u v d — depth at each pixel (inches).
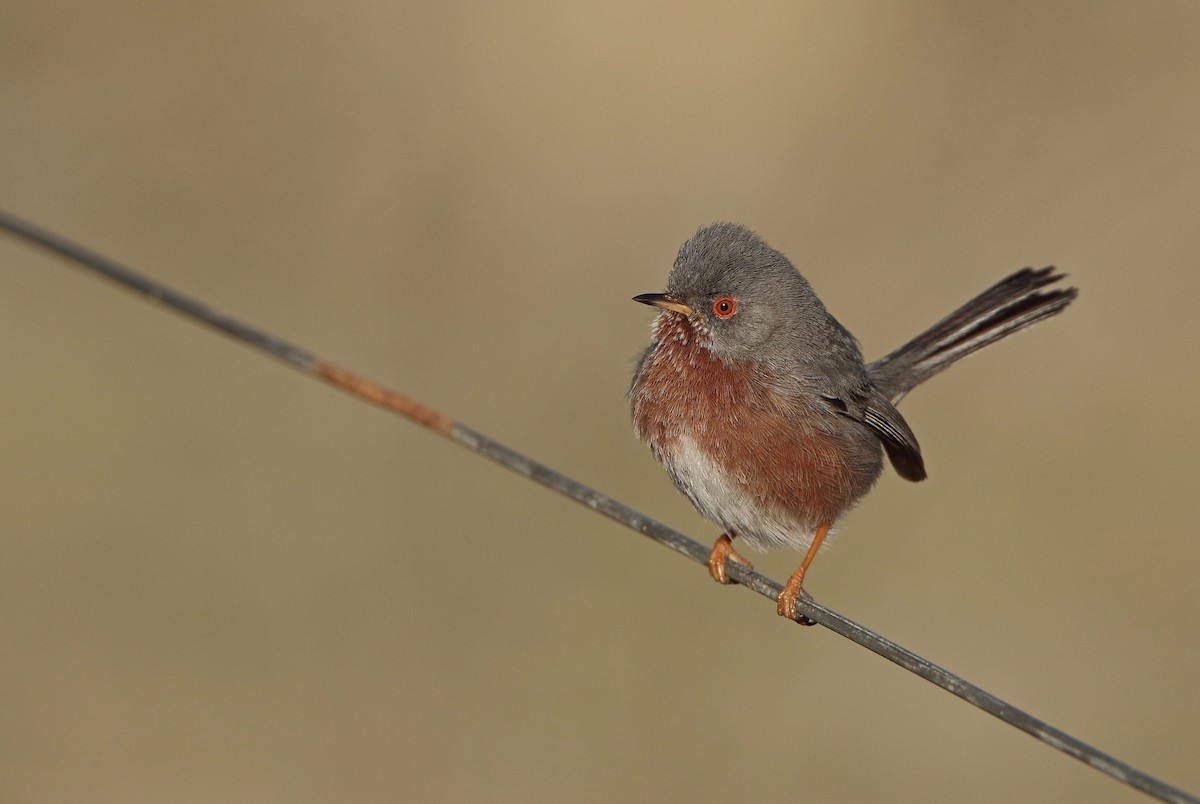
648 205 555.5
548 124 569.9
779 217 548.7
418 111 568.1
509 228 556.4
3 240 558.9
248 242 559.8
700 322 311.7
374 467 499.8
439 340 538.9
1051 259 528.7
